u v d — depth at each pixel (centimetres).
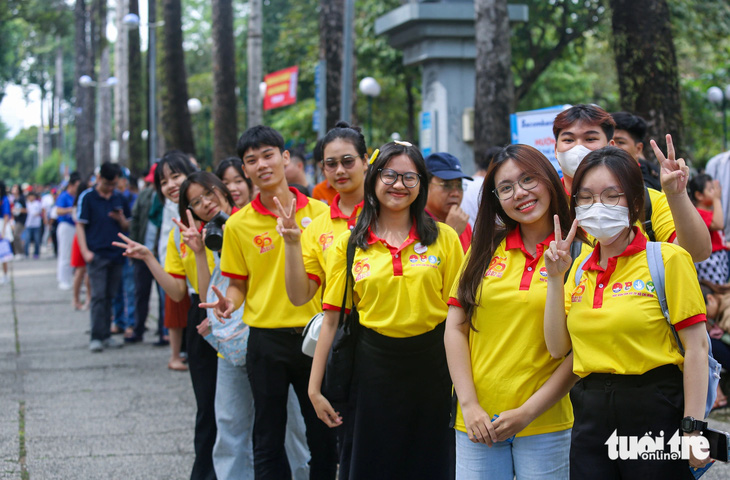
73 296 1312
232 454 443
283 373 417
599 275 287
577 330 285
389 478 348
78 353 909
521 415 291
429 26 1089
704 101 2059
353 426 357
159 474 510
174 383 762
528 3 1727
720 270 643
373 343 346
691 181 661
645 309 275
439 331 347
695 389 269
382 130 2659
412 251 345
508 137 901
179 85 1678
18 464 527
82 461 534
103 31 3400
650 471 275
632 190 279
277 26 3375
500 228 317
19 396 712
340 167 405
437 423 349
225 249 430
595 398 283
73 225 1526
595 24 1705
